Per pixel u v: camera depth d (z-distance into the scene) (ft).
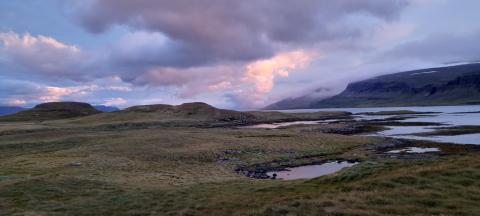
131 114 647.97
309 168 181.68
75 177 128.88
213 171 167.94
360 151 228.02
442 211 57.06
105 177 141.49
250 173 168.86
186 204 83.20
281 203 69.00
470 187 69.62
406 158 190.39
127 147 241.14
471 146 230.89
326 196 71.72
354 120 626.23
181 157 207.10
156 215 74.90
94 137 299.38
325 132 389.19
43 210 84.33
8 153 234.58
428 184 73.51
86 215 78.74
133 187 116.16
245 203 77.92
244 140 281.95
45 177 124.06
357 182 83.87
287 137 304.50
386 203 63.41
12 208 86.53
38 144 265.34
